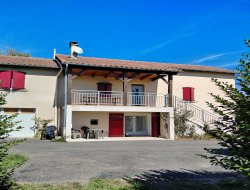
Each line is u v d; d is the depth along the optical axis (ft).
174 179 21.97
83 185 19.21
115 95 64.18
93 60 64.39
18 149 38.06
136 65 61.98
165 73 61.00
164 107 60.08
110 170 24.84
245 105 11.72
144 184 19.94
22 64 59.36
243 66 11.87
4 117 13.93
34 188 18.03
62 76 63.21
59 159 30.09
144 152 37.45
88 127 62.69
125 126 66.90
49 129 55.98
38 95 61.57
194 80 74.08
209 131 13.58
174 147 44.19
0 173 13.75
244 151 11.98
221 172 24.90
